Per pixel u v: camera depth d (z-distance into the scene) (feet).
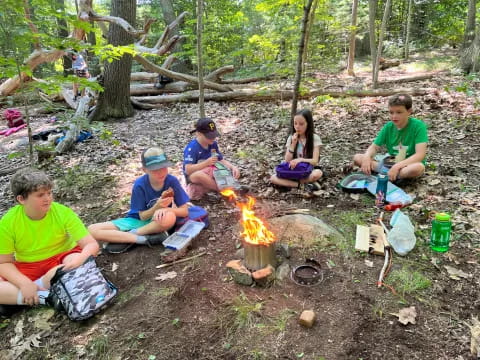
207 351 6.66
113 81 25.90
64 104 28.71
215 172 12.51
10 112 25.63
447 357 6.29
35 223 8.02
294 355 6.43
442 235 8.97
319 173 12.60
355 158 13.69
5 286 7.82
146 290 8.32
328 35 31.40
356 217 10.84
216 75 32.60
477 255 8.86
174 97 29.53
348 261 8.86
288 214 11.18
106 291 7.91
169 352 6.70
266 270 8.09
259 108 25.86
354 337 6.73
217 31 39.65
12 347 7.17
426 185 12.41
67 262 8.13
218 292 8.05
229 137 20.21
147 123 24.95
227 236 10.33
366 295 7.73
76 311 7.45
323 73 36.35
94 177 15.53
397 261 8.80
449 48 49.60
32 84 12.31
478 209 10.69
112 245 9.81
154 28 50.49
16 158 18.92
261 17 42.80
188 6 47.34
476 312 7.22
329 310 7.37
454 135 17.31
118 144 19.01
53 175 16.22
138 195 10.13
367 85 31.76
